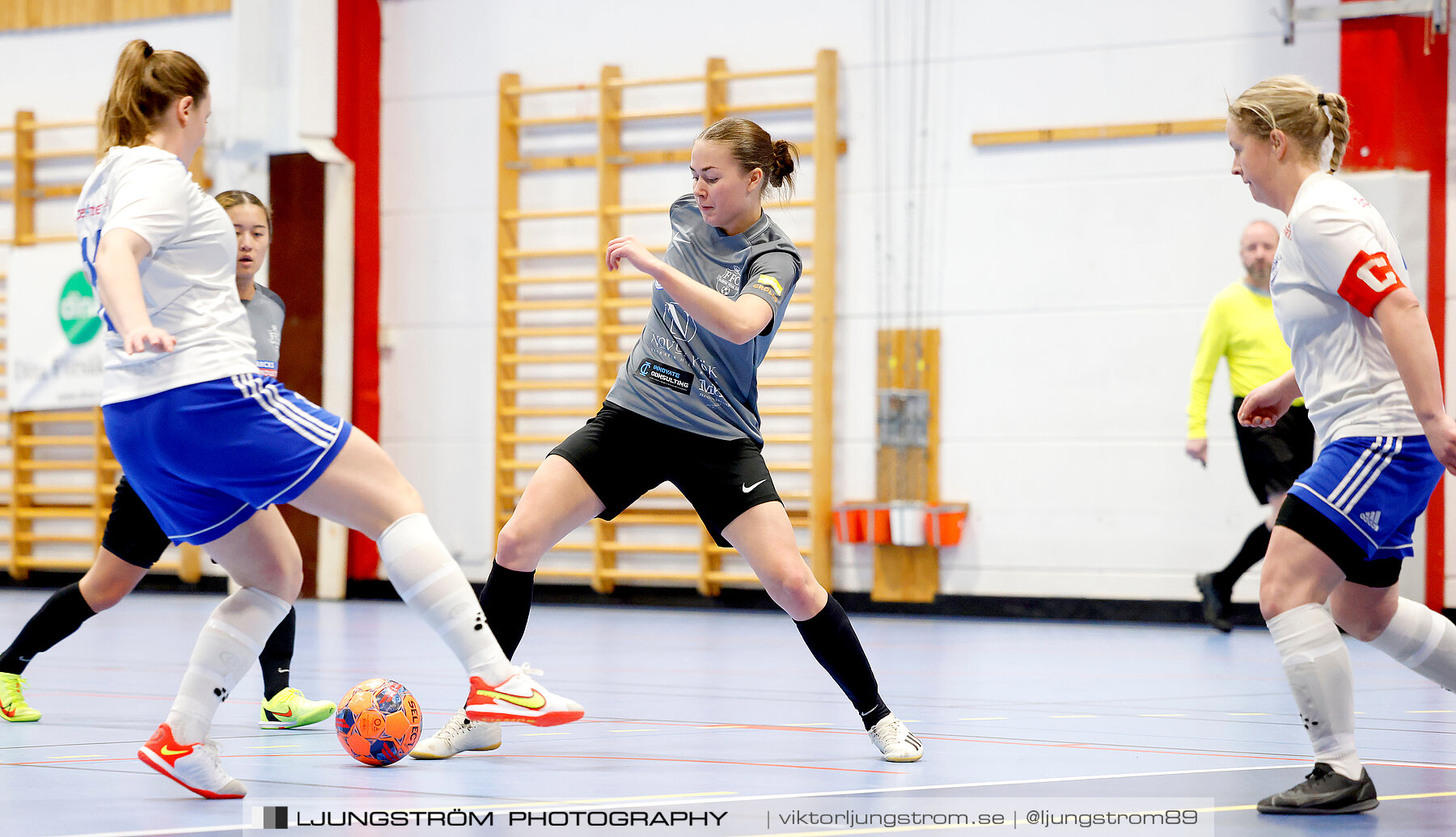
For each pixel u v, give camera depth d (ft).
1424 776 20.62
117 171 17.42
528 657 42.34
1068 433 61.52
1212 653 44.73
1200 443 48.88
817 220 63.82
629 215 67.72
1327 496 17.92
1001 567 62.13
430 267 71.20
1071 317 61.62
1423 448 17.88
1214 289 59.67
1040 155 62.08
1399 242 54.75
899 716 28.40
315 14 69.41
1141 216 60.70
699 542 66.03
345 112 70.90
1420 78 55.42
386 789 18.88
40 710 28.60
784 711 29.01
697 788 19.19
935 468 63.16
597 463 22.34
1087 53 61.57
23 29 76.64
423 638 47.57
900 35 64.08
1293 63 58.34
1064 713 28.86
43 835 15.62
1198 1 59.93
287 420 17.57
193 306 17.48
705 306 20.13
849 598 64.18
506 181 69.46
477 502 70.28
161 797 18.24
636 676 36.58
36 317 73.61
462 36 70.90
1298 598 18.07
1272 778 20.27
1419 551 55.21
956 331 63.21
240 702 29.86
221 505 18.21
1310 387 18.71
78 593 26.43
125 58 18.29
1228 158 59.57
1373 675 36.91
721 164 21.93
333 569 69.67
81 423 74.13
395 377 71.67
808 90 65.26
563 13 69.41
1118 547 60.59
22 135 75.46
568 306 68.08
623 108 68.23
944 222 63.36
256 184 70.33
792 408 64.44
